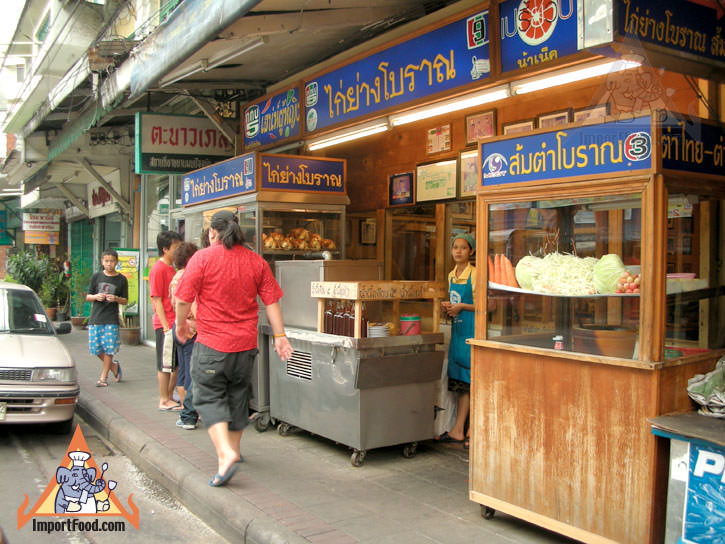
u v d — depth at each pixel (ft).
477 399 13.23
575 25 14.70
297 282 19.33
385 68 20.47
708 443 9.38
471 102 17.81
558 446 11.68
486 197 13.21
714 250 11.60
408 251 23.32
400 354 16.78
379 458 17.58
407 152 23.03
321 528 12.62
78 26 35.99
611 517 10.86
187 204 25.77
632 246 10.91
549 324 12.04
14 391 19.44
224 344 14.70
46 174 53.36
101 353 28.12
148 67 20.89
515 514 12.37
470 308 17.95
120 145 43.62
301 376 18.54
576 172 11.63
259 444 18.98
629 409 10.66
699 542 9.70
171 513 14.97
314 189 21.49
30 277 60.44
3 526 13.93
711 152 11.53
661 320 10.58
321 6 18.42
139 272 44.70
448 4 19.22
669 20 10.71
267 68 26.40
